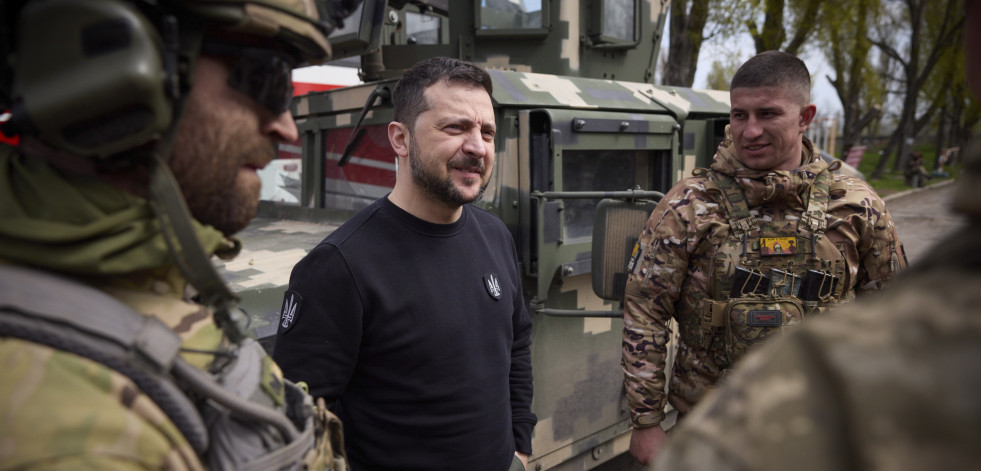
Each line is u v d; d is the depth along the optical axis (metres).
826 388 0.38
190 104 0.68
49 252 0.60
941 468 0.34
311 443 0.79
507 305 1.65
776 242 1.75
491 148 1.55
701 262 1.83
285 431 0.74
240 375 0.75
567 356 2.71
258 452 0.71
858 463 0.36
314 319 1.44
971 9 0.43
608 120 2.62
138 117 0.60
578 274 2.58
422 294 1.48
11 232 0.60
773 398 0.40
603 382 2.89
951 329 0.37
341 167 3.24
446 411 1.48
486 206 2.41
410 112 1.50
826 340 0.41
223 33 0.69
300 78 5.76
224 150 0.70
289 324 1.47
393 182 2.90
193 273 0.68
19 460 0.49
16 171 0.65
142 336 0.61
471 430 1.51
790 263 1.74
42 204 0.63
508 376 1.65
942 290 0.40
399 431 1.48
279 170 3.73
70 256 0.60
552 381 2.65
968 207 0.40
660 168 3.04
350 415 1.53
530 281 2.50
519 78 2.59
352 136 2.99
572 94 2.69
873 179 18.84
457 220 1.61
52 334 0.55
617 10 3.43
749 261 1.76
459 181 1.48
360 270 1.45
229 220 0.75
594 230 2.23
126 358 0.59
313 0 0.75
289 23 0.70
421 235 1.53
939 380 0.36
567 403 2.72
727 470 0.39
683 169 3.15
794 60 1.74
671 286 1.89
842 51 13.98
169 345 0.63
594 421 2.86
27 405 0.51
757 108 1.73
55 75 0.58
